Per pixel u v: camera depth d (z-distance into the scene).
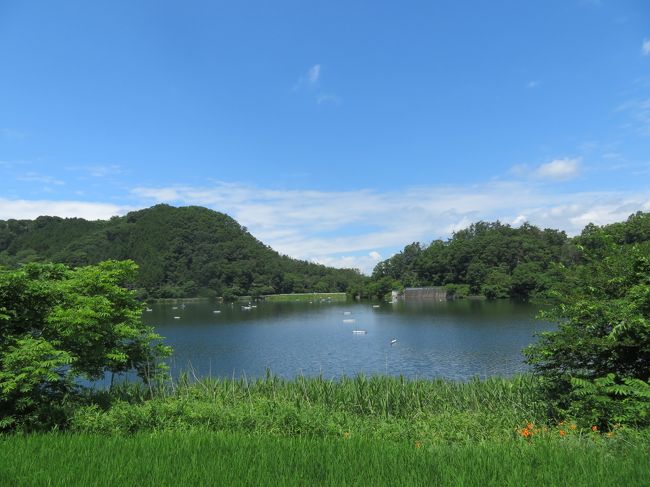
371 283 150.00
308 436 7.91
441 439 8.09
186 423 8.73
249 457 6.00
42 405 9.22
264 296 154.00
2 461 6.08
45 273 11.47
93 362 11.27
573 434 7.43
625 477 4.89
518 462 5.50
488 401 12.69
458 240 134.38
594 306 9.21
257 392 14.67
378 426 8.88
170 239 151.50
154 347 13.98
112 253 112.00
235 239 171.62
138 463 5.83
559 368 10.17
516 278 104.56
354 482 5.08
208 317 82.50
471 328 52.72
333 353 38.50
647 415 7.40
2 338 9.43
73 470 5.64
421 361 32.94
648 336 8.53
